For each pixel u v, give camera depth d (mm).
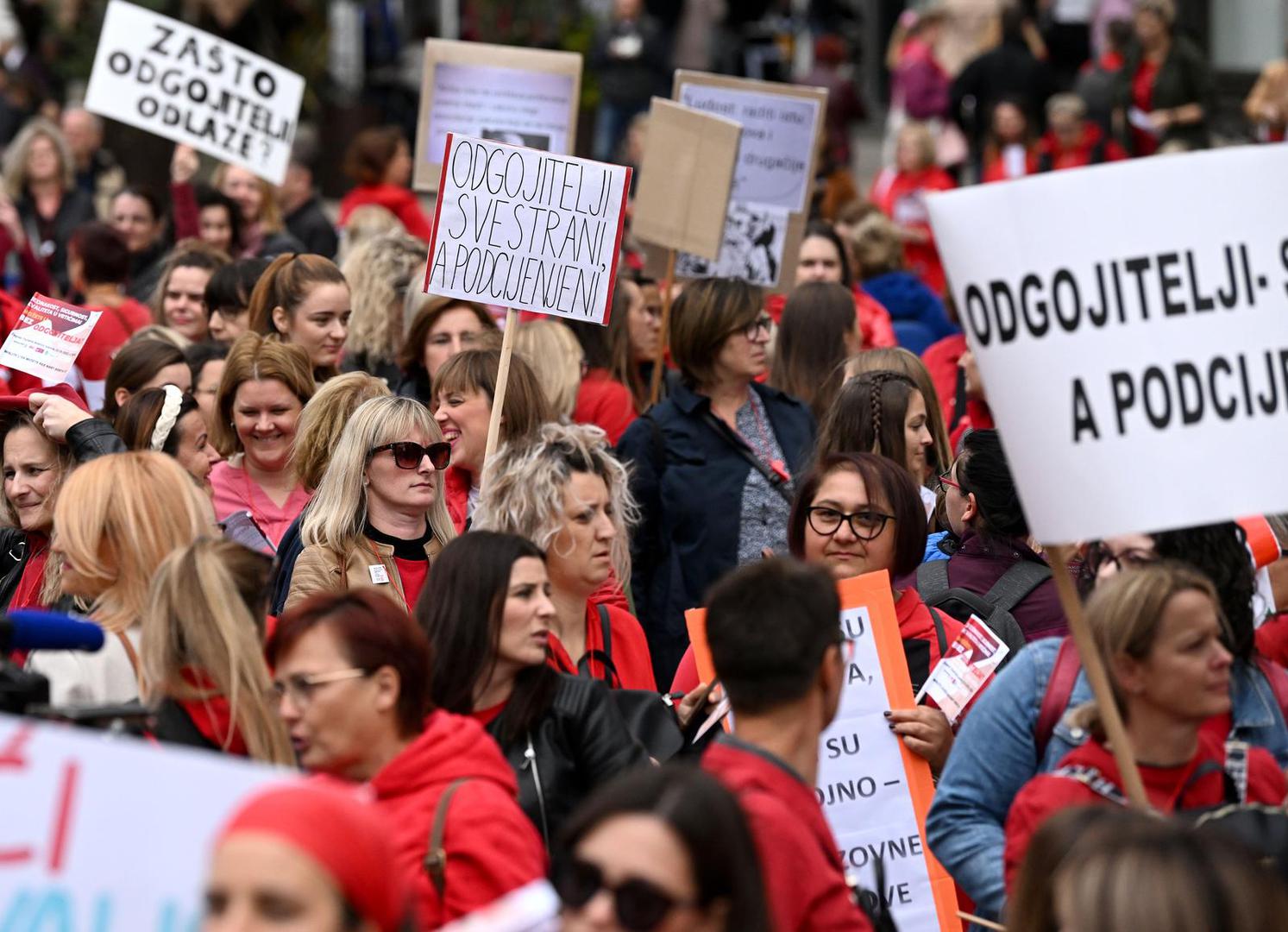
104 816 10977
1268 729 16812
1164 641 14828
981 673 19156
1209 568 16969
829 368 30844
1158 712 15203
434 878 14281
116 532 17281
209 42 38969
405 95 78000
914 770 18703
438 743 14875
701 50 72875
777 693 14289
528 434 21312
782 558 14930
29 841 10898
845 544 20250
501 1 79562
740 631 14344
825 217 53000
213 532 18125
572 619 20438
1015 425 15180
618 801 11039
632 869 10781
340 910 9648
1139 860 11445
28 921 10836
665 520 27078
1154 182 15125
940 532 25047
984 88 68062
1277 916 11492
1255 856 11805
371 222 42438
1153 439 15023
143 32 38812
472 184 24328
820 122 36125
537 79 35094
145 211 43969
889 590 19203
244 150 39219
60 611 20562
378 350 32125
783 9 84875
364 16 78500
